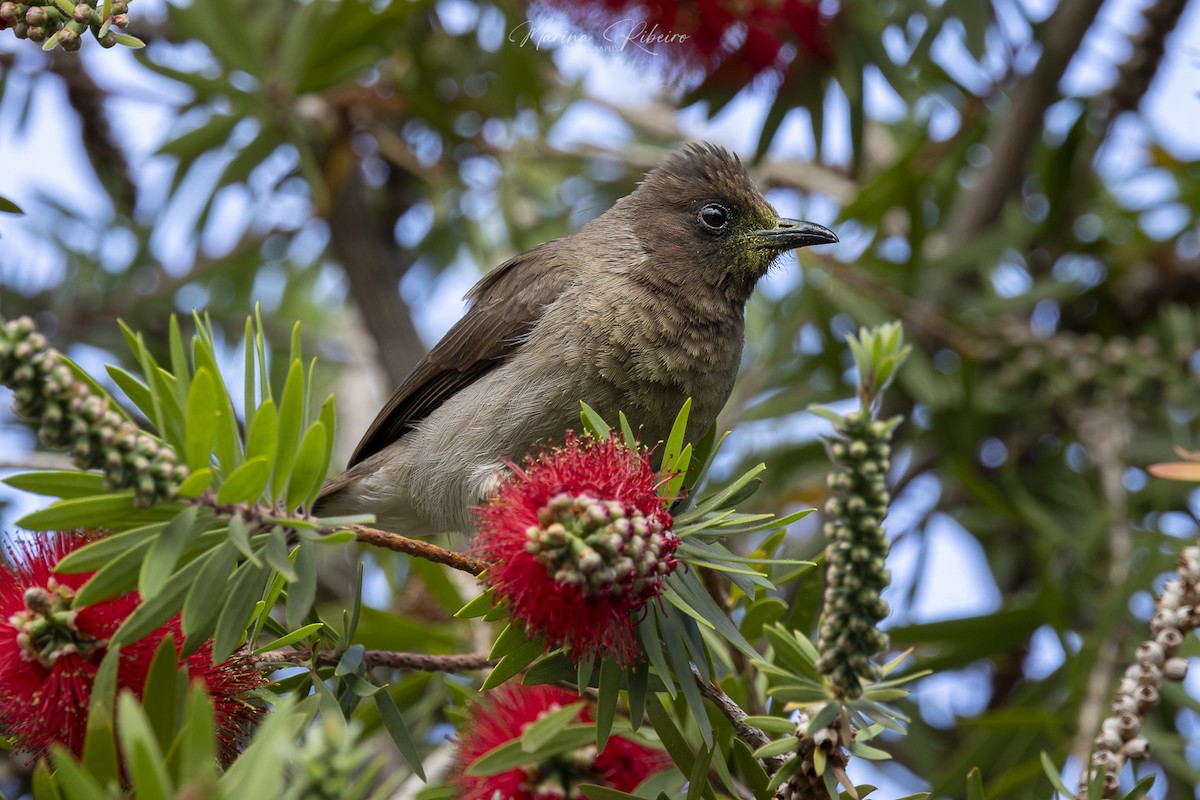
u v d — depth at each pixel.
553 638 5.73
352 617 6.47
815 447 11.71
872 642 5.41
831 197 13.48
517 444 8.92
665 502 5.90
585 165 13.36
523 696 6.80
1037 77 11.59
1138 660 6.36
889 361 5.52
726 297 9.41
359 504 9.62
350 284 12.43
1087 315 12.55
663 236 9.38
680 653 6.01
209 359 5.34
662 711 6.19
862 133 11.09
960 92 12.12
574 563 5.34
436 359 9.71
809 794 5.64
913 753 10.05
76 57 12.17
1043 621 9.41
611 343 8.95
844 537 5.38
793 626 7.29
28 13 5.52
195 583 5.18
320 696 5.96
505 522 5.63
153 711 4.98
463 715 7.43
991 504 10.16
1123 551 9.72
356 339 14.52
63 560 4.95
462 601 8.95
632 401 9.00
